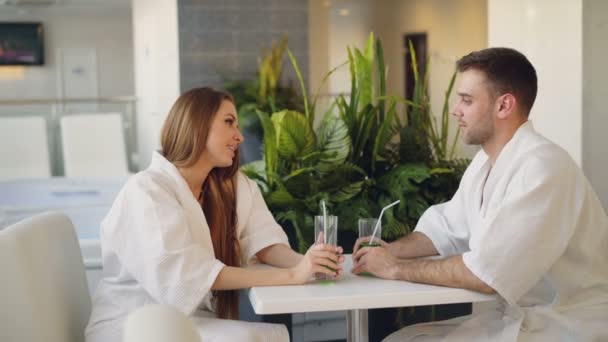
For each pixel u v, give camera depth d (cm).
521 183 164
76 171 719
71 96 1103
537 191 161
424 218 200
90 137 728
